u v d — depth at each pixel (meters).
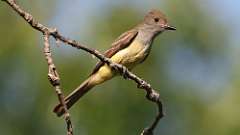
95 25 15.46
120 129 15.18
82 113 15.21
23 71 15.53
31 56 15.50
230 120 15.57
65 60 15.17
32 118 15.60
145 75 15.50
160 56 15.63
